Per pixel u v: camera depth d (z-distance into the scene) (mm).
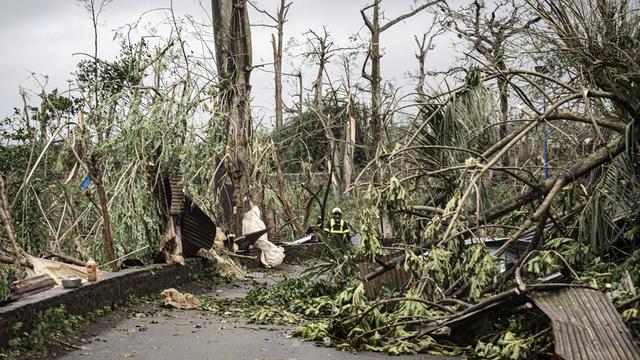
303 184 29578
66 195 16359
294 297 14328
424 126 13125
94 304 11641
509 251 12562
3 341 8250
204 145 17328
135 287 13719
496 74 13039
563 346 7613
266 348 9680
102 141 15938
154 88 16531
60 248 15875
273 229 26625
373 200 12320
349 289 11273
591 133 15594
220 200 24906
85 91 16172
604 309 8414
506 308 9539
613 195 11641
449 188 13250
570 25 13430
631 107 11570
